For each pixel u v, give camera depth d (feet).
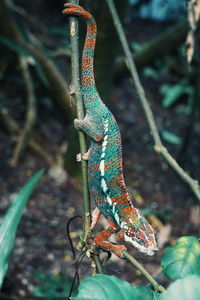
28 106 23.06
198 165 25.50
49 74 21.54
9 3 22.44
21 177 20.62
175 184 23.35
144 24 36.17
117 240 17.22
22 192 8.61
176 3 35.12
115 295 5.07
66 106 21.08
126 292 5.16
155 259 18.07
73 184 21.56
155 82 31.12
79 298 4.91
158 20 37.17
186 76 30.01
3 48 24.08
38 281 15.66
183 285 4.62
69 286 15.47
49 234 18.40
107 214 6.81
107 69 18.95
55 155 22.57
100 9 16.71
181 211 21.57
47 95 24.99
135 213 6.68
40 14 30.63
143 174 23.47
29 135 22.12
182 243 6.42
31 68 24.94
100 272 6.86
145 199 21.80
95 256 6.98
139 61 25.55
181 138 27.27
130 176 23.12
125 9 17.46
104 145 6.64
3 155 21.39
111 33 17.54
